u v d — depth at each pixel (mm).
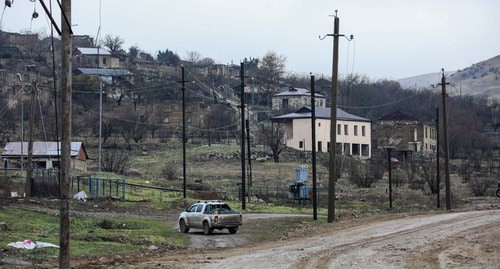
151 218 50656
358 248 28672
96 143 125812
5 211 43688
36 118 123750
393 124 153500
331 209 46531
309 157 122938
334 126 46750
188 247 33188
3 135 115875
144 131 131375
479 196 85562
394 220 45219
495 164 134375
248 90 187125
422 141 150125
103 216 48969
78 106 146000
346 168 112250
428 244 29203
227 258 26406
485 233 33438
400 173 111562
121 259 26438
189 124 146750
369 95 188500
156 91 161625
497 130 186375
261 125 141375
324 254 26594
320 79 197750
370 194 85750
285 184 94188
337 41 46906
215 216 39844
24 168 84938
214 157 117250
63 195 21516
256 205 67438
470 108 198125
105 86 158750
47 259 26547
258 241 36219
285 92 173000
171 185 83312
